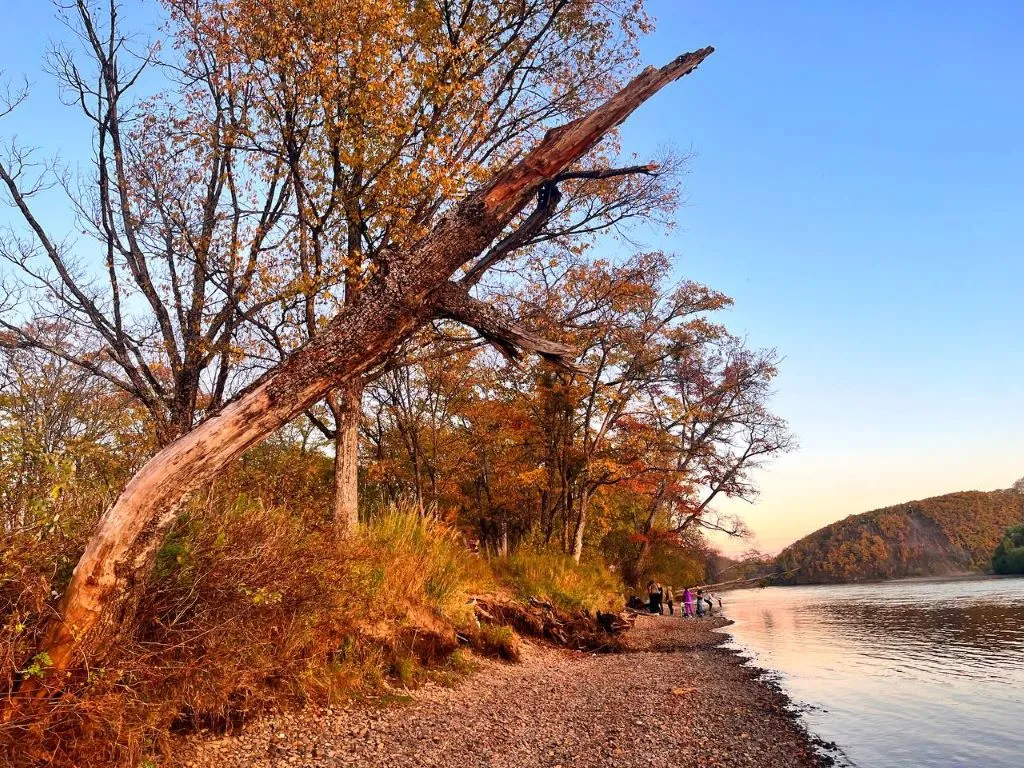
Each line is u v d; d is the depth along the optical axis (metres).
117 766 4.45
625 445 28.00
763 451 32.31
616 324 22.88
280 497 10.25
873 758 7.75
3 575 4.06
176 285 12.01
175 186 12.01
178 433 11.05
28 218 10.93
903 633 22.06
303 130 10.21
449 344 13.47
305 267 10.76
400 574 10.40
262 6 10.16
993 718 9.79
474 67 11.89
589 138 5.36
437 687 9.22
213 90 12.05
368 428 28.23
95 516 5.22
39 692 4.11
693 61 5.44
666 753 7.36
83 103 11.48
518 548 22.56
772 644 19.81
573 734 7.89
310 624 7.25
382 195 10.16
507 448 30.11
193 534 5.71
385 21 9.93
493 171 11.54
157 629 5.29
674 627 25.62
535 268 15.02
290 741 6.14
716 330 26.66
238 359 10.97
